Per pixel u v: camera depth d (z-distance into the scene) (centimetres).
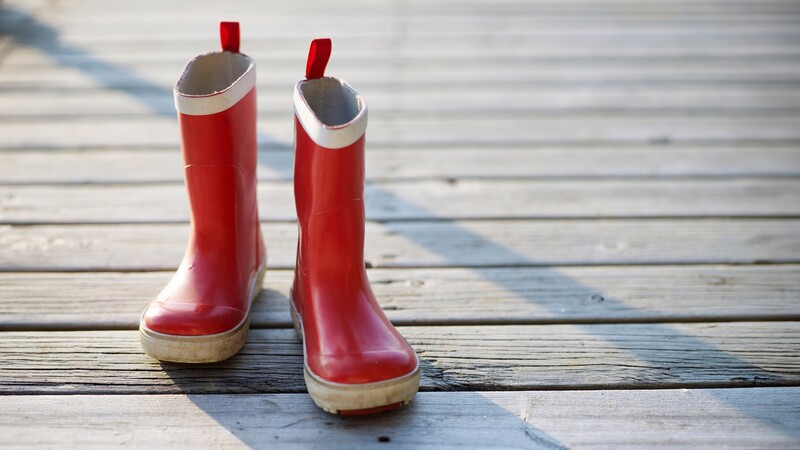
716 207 149
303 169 111
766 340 122
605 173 159
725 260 137
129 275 131
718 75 208
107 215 145
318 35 238
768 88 199
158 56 217
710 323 125
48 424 110
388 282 131
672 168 161
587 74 208
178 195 150
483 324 125
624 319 125
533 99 192
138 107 182
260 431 109
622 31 245
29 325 122
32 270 132
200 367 116
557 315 126
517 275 133
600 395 114
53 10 258
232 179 116
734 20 258
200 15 257
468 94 194
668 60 220
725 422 112
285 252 137
